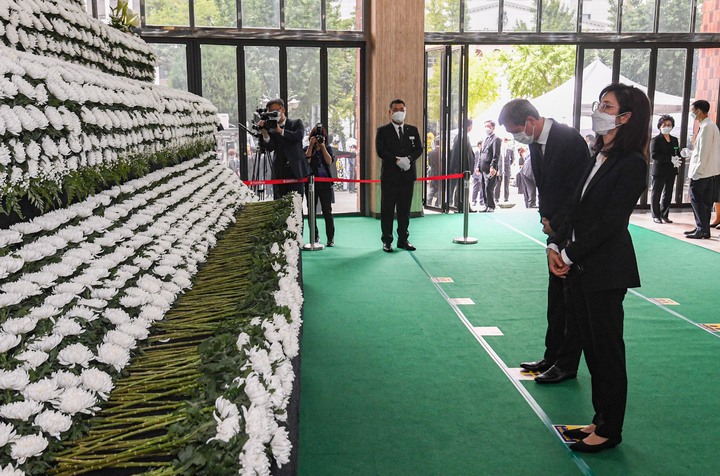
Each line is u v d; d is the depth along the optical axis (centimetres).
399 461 287
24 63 198
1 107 177
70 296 174
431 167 1082
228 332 188
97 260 208
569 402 347
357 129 1035
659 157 936
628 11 1034
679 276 628
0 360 142
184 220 316
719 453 293
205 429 131
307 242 813
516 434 312
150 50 467
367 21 998
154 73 487
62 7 315
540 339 450
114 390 157
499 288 588
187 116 416
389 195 746
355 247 785
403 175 744
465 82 1016
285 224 364
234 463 121
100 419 143
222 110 984
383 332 466
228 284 248
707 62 1058
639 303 534
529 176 1116
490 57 2345
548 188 344
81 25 333
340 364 404
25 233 191
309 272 652
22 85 190
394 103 728
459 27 1017
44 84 206
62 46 308
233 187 482
